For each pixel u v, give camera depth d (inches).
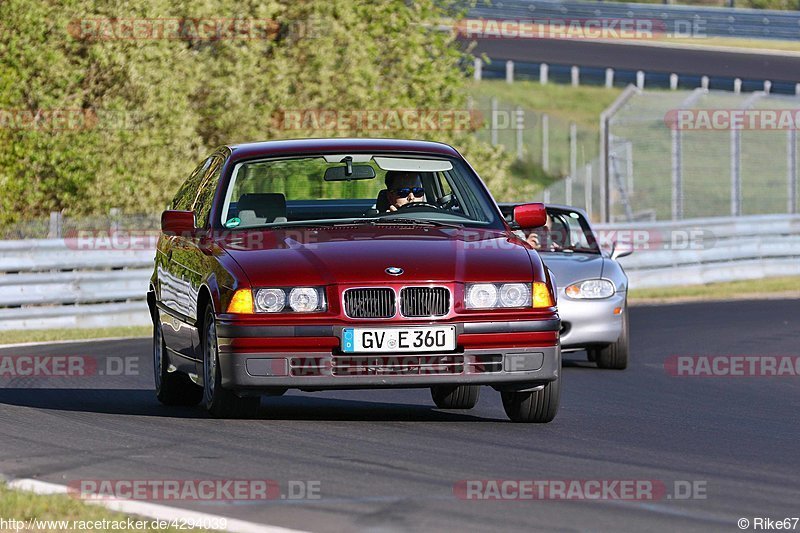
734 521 621.0
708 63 5723.4
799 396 1217.4
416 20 3134.8
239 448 817.5
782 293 2591.0
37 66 2468.0
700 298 2522.1
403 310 875.4
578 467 764.6
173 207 1170.6
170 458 780.6
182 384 1071.6
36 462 771.4
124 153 2546.8
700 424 995.3
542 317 893.8
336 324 867.4
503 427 935.0
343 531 588.7
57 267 2079.2
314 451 806.5
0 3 2464.3
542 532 591.2
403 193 1018.1
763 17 6437.0
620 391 1245.1
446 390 1058.7
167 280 1070.4
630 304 2420.0
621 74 5723.4
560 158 5032.0
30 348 1667.1
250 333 867.4
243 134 2869.1
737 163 3058.6
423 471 741.3
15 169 2458.2
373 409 1048.8
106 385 1262.3
